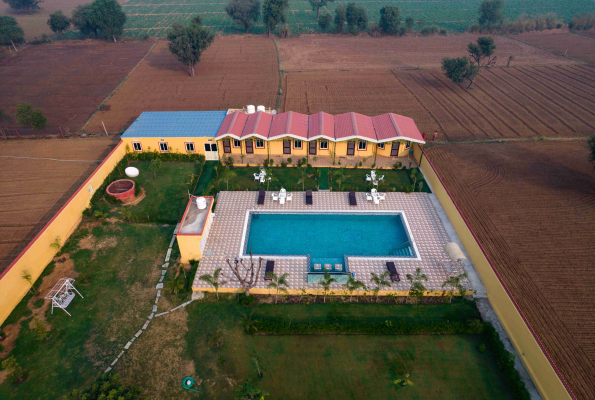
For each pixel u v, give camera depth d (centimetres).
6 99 6028
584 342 2214
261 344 2388
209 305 2639
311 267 2925
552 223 3162
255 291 2723
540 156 4272
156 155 4266
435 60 7975
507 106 5775
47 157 4331
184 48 6662
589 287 2572
